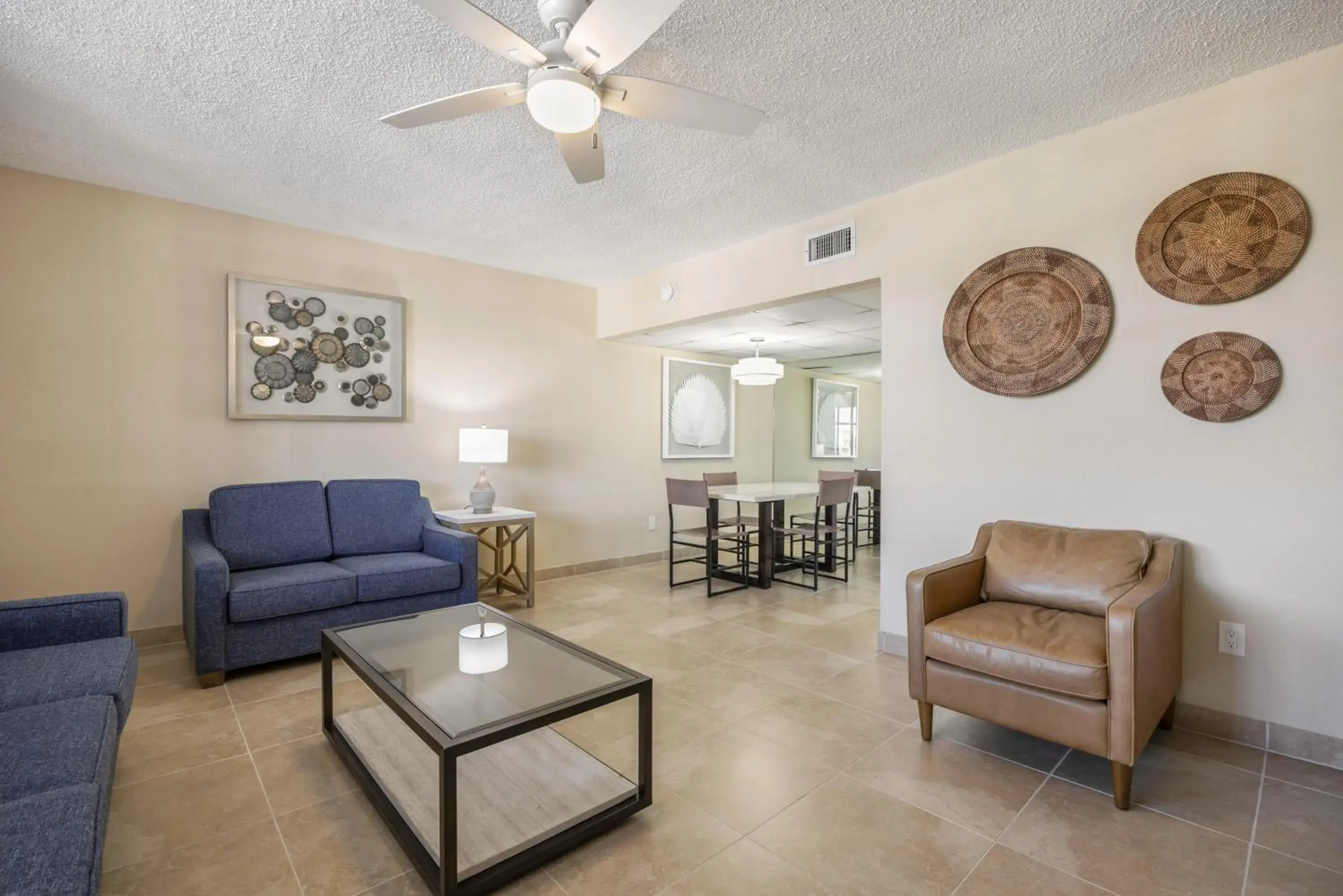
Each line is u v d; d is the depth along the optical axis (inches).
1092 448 102.3
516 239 156.6
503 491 185.3
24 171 118.5
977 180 114.8
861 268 132.6
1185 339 93.4
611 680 74.4
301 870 63.0
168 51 81.0
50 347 121.3
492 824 67.7
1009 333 110.3
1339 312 82.0
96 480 125.6
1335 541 82.7
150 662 122.4
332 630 95.1
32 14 73.4
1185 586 93.8
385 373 160.6
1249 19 75.9
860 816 72.9
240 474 141.0
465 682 76.0
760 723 96.8
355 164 115.1
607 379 211.6
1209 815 73.0
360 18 74.9
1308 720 85.0
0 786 46.9
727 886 61.2
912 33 78.2
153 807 73.3
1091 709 75.2
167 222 132.6
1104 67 85.5
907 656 107.3
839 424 286.8
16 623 77.5
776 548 218.2
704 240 157.2
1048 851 66.6
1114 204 99.5
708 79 88.0
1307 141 83.7
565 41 65.0
